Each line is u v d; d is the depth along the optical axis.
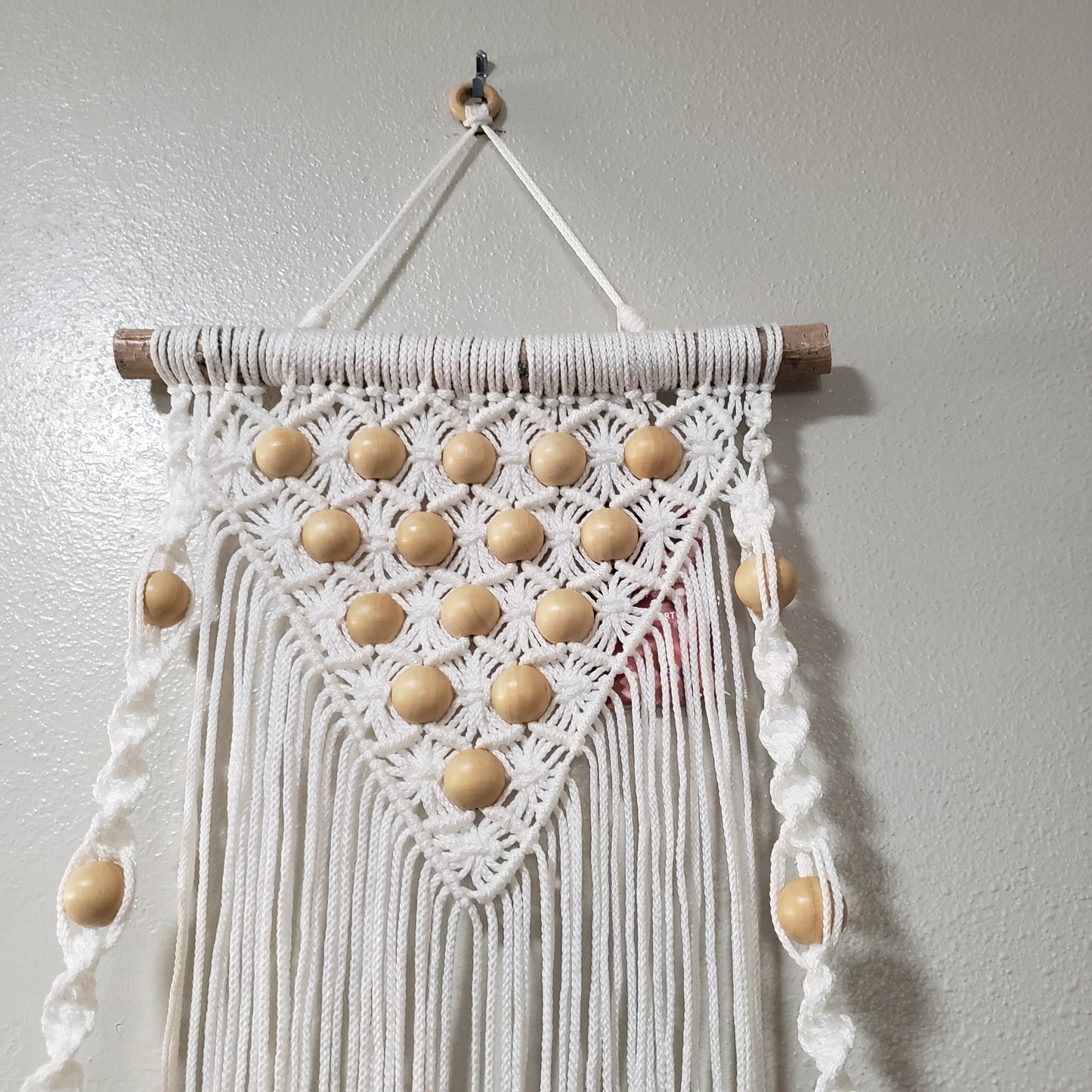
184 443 0.69
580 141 0.83
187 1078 0.61
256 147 0.83
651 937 0.66
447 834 0.65
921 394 0.78
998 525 0.75
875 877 0.69
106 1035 0.67
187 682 0.72
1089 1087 0.67
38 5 0.86
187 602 0.66
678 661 0.69
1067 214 0.82
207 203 0.82
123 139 0.83
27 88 0.84
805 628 0.73
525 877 0.65
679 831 0.64
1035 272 0.80
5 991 0.68
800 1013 0.58
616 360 0.69
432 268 0.81
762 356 0.70
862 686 0.73
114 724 0.62
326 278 0.81
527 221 0.81
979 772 0.71
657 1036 0.62
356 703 0.67
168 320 0.80
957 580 0.74
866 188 0.82
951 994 0.68
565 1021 0.64
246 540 0.69
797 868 0.65
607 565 0.69
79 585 0.75
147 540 0.76
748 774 0.67
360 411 0.71
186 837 0.64
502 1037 0.62
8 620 0.75
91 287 0.80
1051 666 0.73
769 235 0.81
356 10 0.86
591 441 0.71
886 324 0.79
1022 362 0.79
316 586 0.69
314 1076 0.65
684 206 0.82
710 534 0.72
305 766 0.69
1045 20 0.85
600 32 0.86
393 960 0.63
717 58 0.85
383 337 0.71
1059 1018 0.68
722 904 0.68
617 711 0.67
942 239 0.81
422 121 0.84
